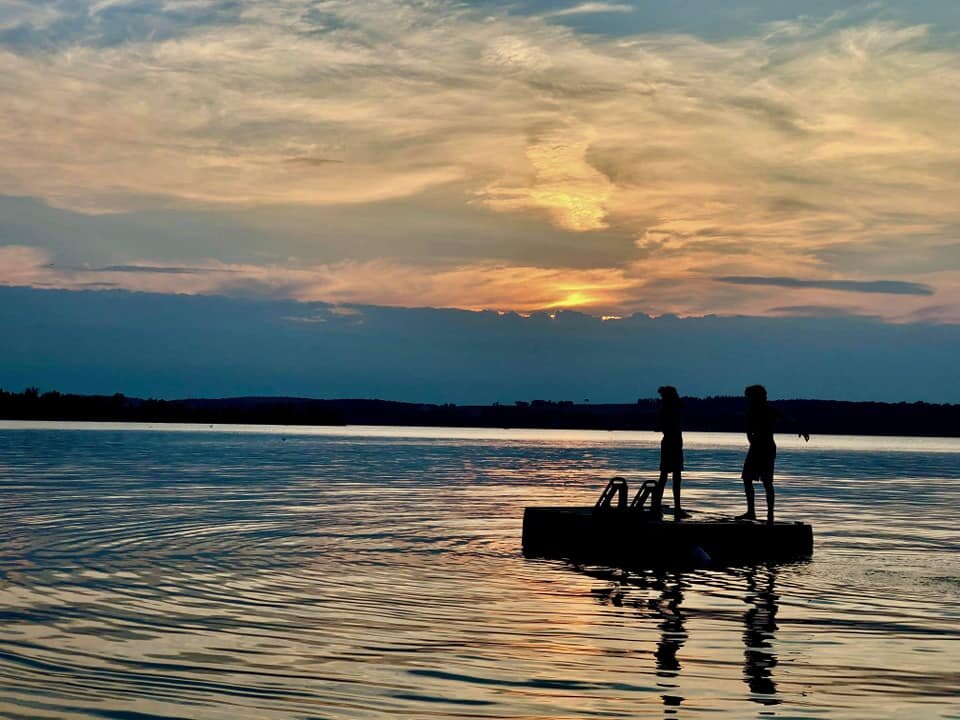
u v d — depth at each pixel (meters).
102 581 13.76
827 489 39.16
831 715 8.08
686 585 14.68
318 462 55.28
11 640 10.12
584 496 32.06
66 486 32.03
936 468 62.78
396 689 8.63
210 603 12.30
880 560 17.62
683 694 8.62
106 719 7.70
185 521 21.86
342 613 11.81
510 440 143.00
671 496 33.62
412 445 99.38
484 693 8.56
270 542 18.47
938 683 9.05
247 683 8.74
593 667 9.47
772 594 13.86
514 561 16.95
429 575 14.93
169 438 100.25
